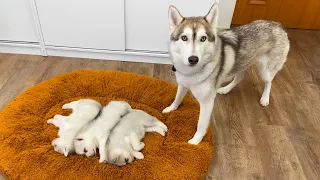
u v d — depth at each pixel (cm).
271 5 383
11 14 295
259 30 229
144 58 323
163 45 312
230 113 270
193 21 188
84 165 204
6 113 236
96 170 201
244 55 223
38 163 201
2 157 203
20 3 287
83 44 313
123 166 207
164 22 295
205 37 185
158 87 278
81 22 296
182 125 242
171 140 230
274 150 239
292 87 309
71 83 273
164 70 316
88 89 271
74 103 239
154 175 201
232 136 247
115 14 289
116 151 203
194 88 210
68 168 201
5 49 320
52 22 297
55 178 195
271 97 293
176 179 200
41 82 272
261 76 265
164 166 207
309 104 289
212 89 208
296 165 229
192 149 220
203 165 211
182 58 189
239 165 224
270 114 273
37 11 289
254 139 247
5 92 272
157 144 226
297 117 273
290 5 382
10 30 307
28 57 319
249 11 390
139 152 215
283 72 329
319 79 323
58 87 267
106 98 264
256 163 227
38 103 249
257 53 234
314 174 224
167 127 240
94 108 226
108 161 206
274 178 218
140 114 229
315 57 357
